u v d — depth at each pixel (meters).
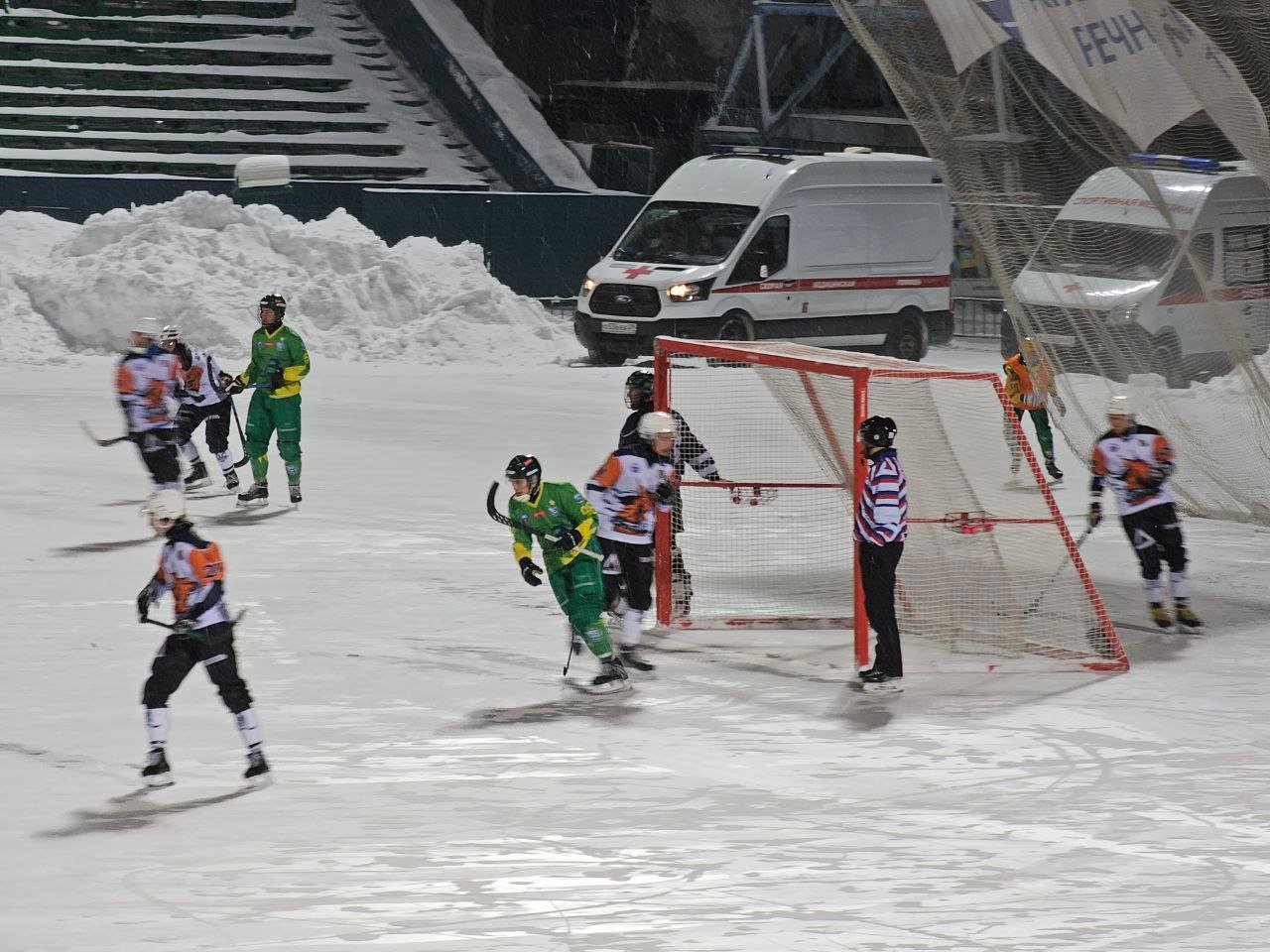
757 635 25.16
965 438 25.30
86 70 87.06
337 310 63.56
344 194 81.19
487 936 13.66
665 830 16.36
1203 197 32.19
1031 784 18.02
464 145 92.00
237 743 19.05
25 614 24.73
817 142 86.69
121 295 60.97
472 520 32.84
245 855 15.51
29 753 18.52
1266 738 19.91
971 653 24.22
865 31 29.89
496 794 17.41
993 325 68.88
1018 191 31.70
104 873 15.01
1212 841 16.31
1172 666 23.41
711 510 33.56
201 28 92.44
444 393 53.12
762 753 19.05
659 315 57.94
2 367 56.88
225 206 66.00
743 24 99.44
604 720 20.27
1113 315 32.34
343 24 97.44
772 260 58.75
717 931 13.84
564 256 77.81
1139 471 25.19
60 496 34.34
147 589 17.50
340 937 13.59
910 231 61.84
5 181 73.88
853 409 22.75
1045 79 30.77
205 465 38.44
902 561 24.95
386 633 24.19
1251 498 32.53
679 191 60.88
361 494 35.44
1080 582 23.66
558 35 100.62
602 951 13.39
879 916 14.21
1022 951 13.53
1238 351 32.44
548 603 26.25
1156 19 30.02
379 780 17.80
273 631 24.16
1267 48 30.12
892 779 18.14
